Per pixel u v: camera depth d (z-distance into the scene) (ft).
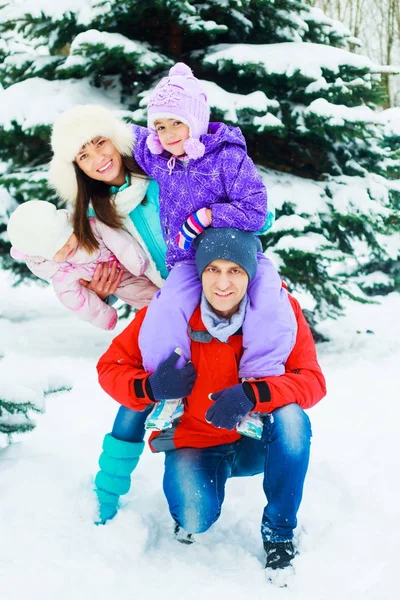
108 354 7.82
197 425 7.75
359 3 61.26
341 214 19.20
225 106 17.80
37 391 9.44
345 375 16.78
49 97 19.07
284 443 6.95
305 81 19.25
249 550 7.74
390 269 29.99
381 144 20.90
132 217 8.24
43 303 29.76
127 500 8.74
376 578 6.94
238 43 21.43
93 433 12.10
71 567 6.99
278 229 18.43
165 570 7.22
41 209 7.87
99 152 7.89
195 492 7.30
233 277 7.15
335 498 9.05
